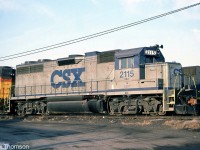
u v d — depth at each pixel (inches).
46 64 1088.2
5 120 1007.6
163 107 770.2
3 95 1218.0
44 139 529.3
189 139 468.4
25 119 1004.6
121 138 502.0
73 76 994.1
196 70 962.7
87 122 794.2
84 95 956.6
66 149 425.1
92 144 456.8
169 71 797.9
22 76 1170.6
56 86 1040.8
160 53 873.5
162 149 401.1
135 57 832.9
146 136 511.5
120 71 867.4
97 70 928.9
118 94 866.1
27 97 1133.7
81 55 999.6
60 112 1039.0
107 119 804.6
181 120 664.4
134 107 832.3
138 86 824.9
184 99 784.3
